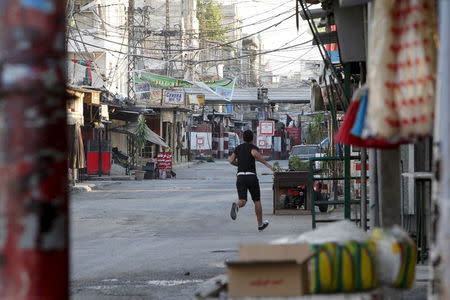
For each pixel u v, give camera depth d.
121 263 20.91
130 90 101.25
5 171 5.91
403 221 20.58
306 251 8.68
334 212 37.28
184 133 140.25
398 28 9.48
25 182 5.89
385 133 9.24
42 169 5.92
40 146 5.92
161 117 118.06
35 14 5.91
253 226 31.36
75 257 22.36
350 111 10.34
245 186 29.28
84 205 44.06
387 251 9.25
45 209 5.93
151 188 62.84
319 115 67.00
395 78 9.39
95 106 75.12
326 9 20.23
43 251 5.94
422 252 17.45
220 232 29.19
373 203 17.14
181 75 121.38
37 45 5.91
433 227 7.39
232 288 8.31
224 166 127.06
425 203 17.73
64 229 6.08
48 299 5.96
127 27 96.69
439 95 6.88
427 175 17.16
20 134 5.89
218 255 22.20
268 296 8.25
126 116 97.62
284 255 8.68
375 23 9.51
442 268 6.64
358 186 34.53
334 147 42.50
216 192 55.91
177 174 94.81
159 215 37.12
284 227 30.56
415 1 9.41
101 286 17.22
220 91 96.75
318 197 36.94
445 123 6.66
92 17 92.31
